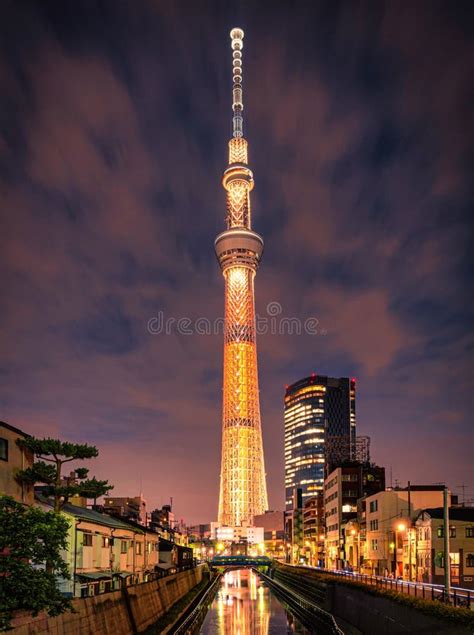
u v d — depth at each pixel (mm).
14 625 26234
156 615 51750
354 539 99750
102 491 42344
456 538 64062
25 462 40344
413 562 70438
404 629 36469
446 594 34531
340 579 61344
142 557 67625
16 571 25172
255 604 88938
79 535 46406
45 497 49625
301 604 77750
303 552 167625
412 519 77750
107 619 37531
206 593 90875
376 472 115812
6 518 26469
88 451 40719
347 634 50000
